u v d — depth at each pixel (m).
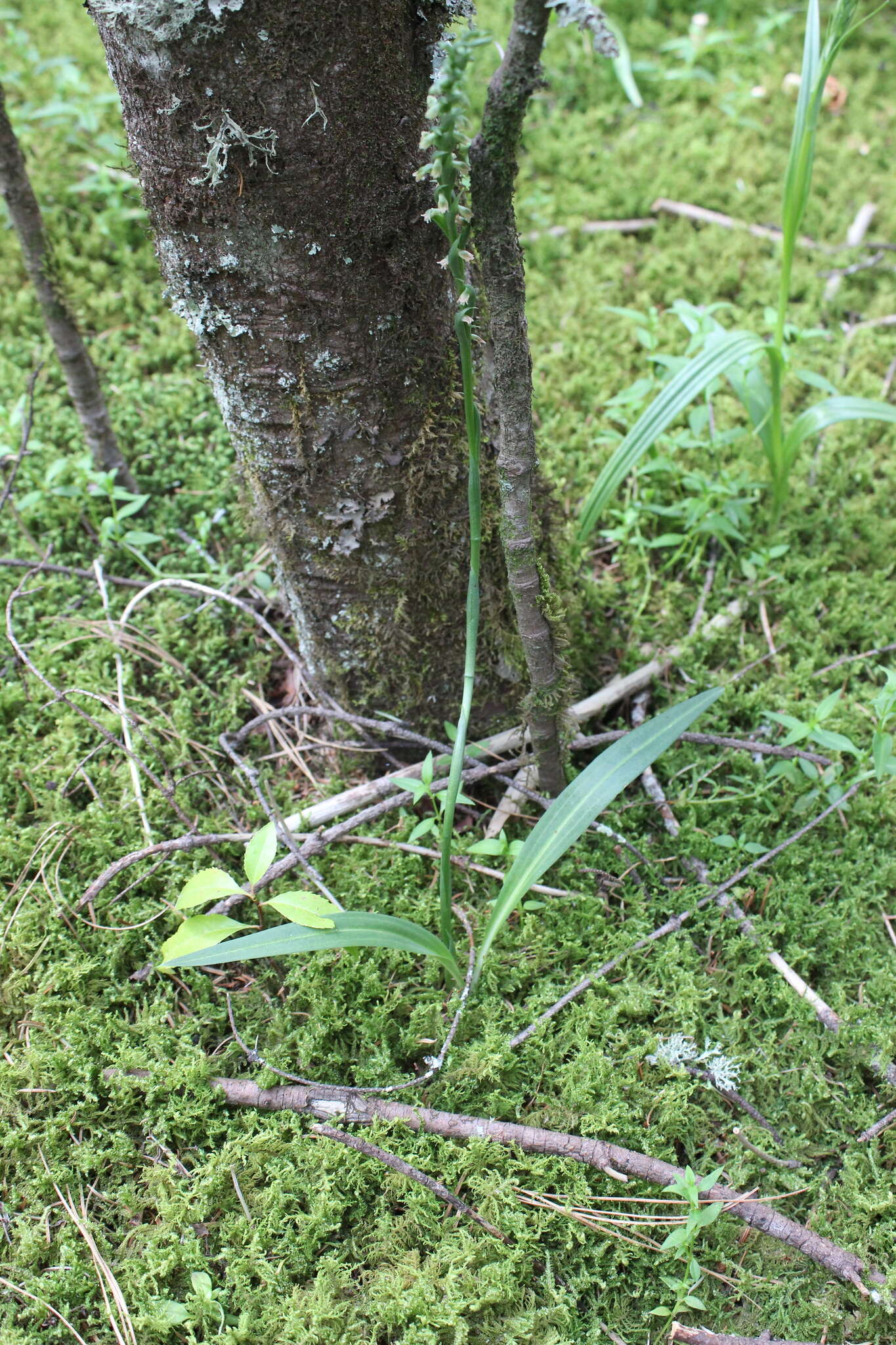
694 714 0.69
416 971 0.74
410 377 0.69
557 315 1.06
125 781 0.80
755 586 0.88
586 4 0.56
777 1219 0.66
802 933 0.76
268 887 0.76
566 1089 0.70
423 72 0.64
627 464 0.81
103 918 0.75
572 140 1.23
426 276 0.67
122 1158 0.68
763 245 1.11
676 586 0.89
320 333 0.67
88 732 0.82
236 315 0.67
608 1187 0.67
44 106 1.23
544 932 0.75
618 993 0.73
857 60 1.36
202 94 0.62
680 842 0.78
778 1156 0.69
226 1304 0.65
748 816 0.79
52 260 0.84
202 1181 0.67
